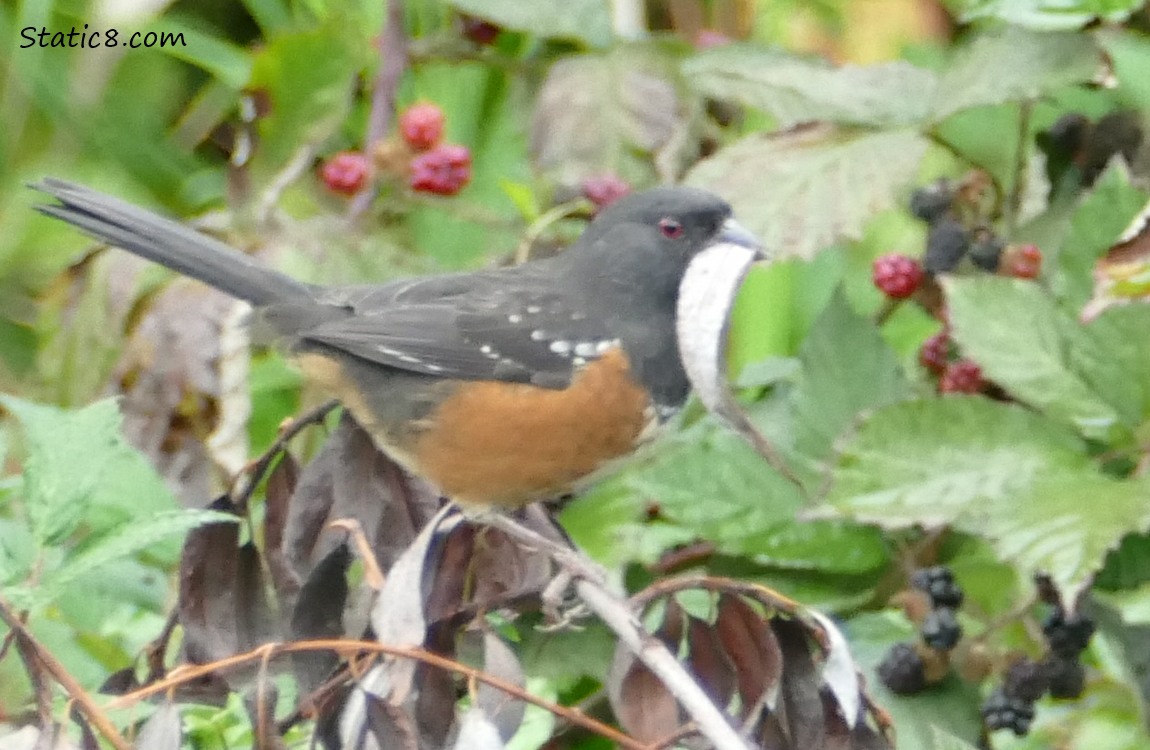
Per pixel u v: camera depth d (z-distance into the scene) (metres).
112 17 5.85
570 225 5.79
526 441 5.70
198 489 5.72
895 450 5.64
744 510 5.69
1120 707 5.75
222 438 5.71
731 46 5.73
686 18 5.89
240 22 5.96
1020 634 5.71
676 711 5.58
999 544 5.61
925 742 5.66
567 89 5.77
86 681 5.65
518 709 5.56
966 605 5.71
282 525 5.62
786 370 5.75
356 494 5.63
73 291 5.75
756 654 5.58
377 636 5.57
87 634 5.68
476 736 5.54
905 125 5.71
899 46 5.89
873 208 5.69
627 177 5.77
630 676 5.58
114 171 5.90
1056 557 5.61
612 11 5.84
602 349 5.70
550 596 5.62
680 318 5.68
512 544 5.63
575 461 5.71
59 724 5.53
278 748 5.55
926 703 5.67
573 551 5.64
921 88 5.71
